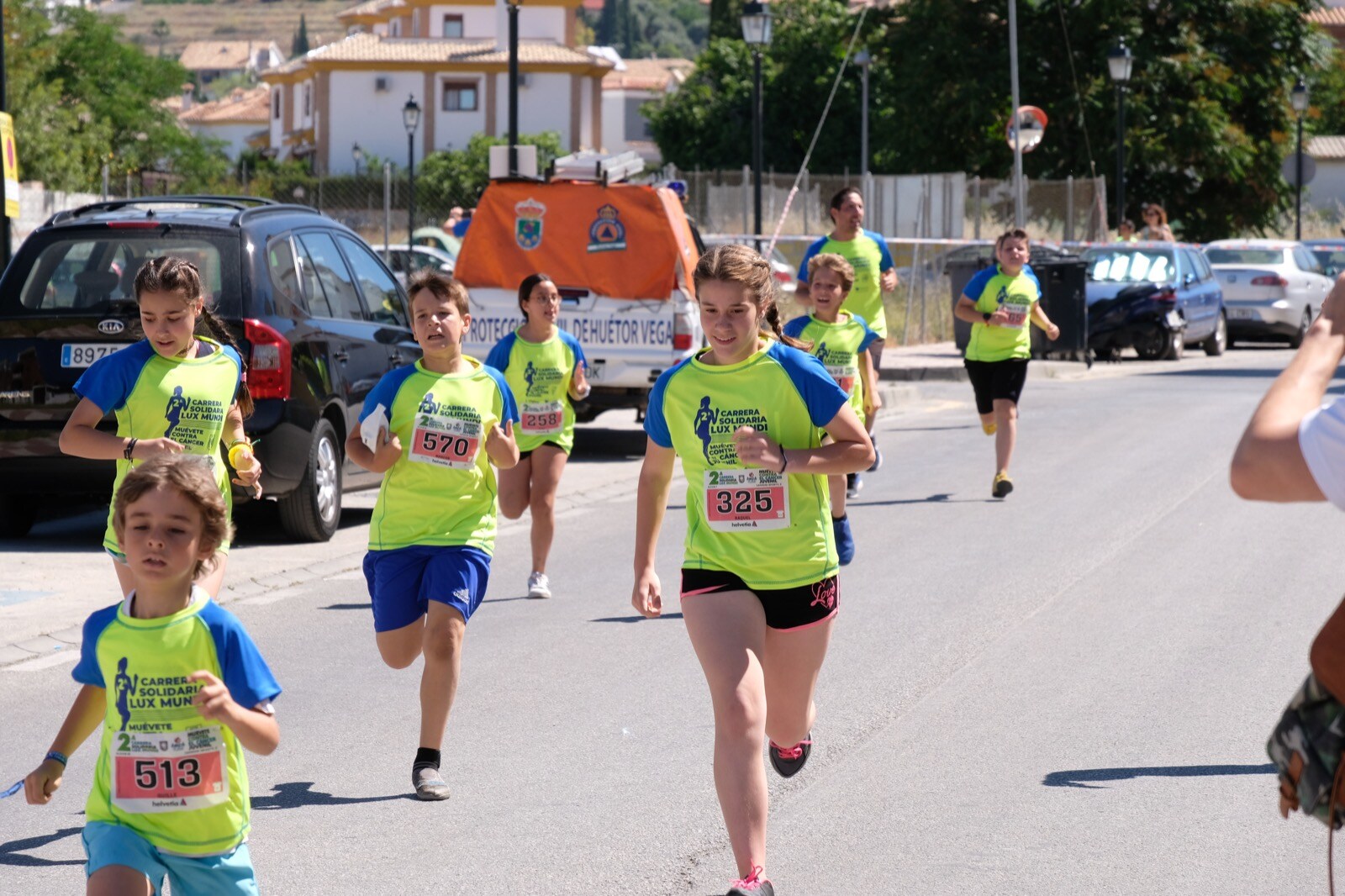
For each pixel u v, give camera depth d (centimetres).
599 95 17638
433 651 1405
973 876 1180
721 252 1172
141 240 2445
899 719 1591
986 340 2930
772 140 14050
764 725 1108
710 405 1169
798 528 1159
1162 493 3025
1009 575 2294
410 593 1448
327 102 17238
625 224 3681
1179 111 10231
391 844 1267
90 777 1462
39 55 10394
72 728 932
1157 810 1319
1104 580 2255
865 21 11788
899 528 2691
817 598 1170
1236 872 1181
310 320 2553
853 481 2980
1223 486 3091
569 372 2173
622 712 1634
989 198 8819
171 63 15088
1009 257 2889
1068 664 1797
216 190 11825
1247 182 10712
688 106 14412
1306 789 730
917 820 1305
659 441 1198
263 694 896
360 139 17250
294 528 2553
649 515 1211
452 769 1458
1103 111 10200
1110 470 3331
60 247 2458
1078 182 8712
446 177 14375
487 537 1470
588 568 2416
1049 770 1427
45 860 1242
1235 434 3881
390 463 1441
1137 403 4622
